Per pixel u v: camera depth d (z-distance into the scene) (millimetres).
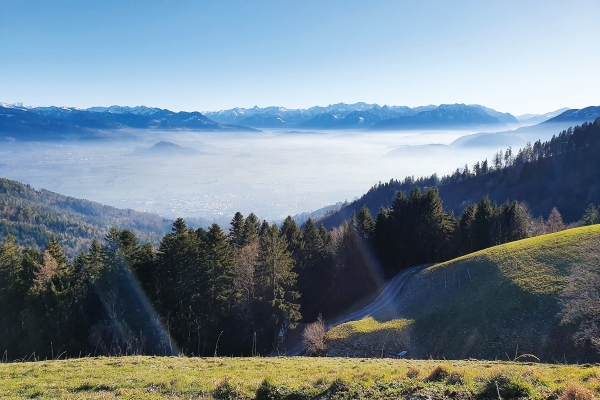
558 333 26906
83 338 36938
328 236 68625
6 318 36250
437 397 11828
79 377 17219
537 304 30828
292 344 44156
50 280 36844
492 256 43594
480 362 22234
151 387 15250
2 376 17688
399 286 53281
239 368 19922
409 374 14359
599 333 24844
